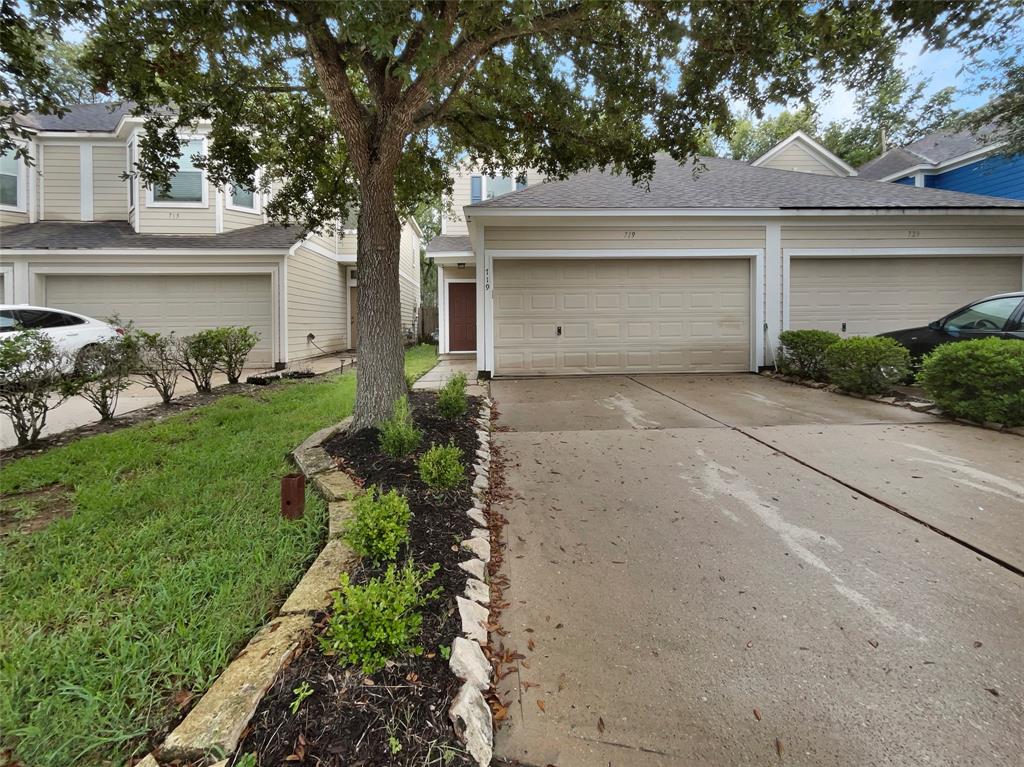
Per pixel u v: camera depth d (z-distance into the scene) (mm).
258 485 3701
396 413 4105
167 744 1512
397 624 1848
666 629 2240
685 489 3816
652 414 6234
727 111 4961
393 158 4457
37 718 1626
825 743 1666
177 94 5336
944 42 3582
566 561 2812
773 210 9148
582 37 4750
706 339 9703
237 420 5727
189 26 3535
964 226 9477
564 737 1694
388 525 2475
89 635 2021
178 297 11594
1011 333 6324
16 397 4684
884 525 3182
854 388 7324
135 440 4836
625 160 6098
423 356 14461
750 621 2285
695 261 9602
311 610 2111
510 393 7707
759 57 4051
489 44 4008
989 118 9898
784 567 2719
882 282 9703
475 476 3840
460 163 11070
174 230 11984
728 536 3074
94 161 12750
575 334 9570
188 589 2334
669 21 3920
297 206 7312
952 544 2924
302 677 1758
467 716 1671
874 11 3539
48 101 4262
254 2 2998
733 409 6500
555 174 6770
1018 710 1773
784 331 9156
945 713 1769
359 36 2541
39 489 3746
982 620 2262
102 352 5676
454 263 14836
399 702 1698
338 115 4234
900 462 4332
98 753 1541
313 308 13828
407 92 4082
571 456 4609
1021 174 12617
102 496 3436
